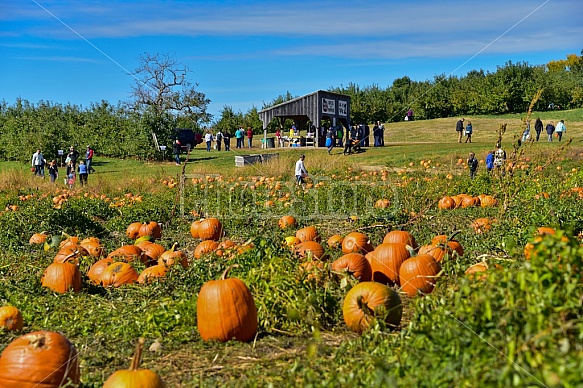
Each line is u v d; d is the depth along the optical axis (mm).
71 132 48906
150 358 6711
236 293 7219
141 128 46469
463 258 9258
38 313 8570
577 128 61906
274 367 6129
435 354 4789
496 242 11258
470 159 26469
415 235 13336
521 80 81375
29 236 14977
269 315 7516
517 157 14875
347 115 54781
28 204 21141
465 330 4855
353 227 15016
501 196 18531
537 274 4844
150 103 68938
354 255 9500
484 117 78062
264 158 40062
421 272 8781
